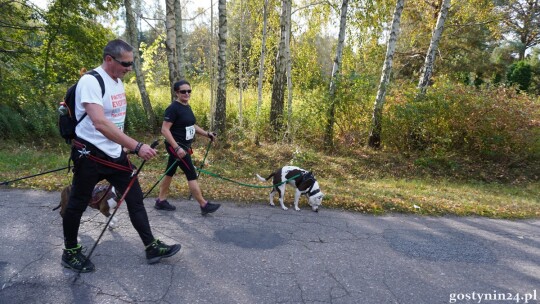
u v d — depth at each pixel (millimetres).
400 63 15961
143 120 11711
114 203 3621
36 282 2828
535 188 8047
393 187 7195
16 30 10398
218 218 4480
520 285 3340
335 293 2975
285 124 10047
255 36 12945
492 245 4258
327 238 4113
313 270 3334
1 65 10320
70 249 3000
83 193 2867
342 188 6500
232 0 12594
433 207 5516
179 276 3055
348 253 3756
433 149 9438
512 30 23219
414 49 15023
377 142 9812
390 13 11102
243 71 16938
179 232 3971
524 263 3814
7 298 2617
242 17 11344
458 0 11023
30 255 3240
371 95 9273
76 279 2902
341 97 9008
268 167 8086
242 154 8891
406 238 4289
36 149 8766
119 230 3881
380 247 3971
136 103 12430
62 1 9703
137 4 12156
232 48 15938
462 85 9508
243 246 3734
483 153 9445
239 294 2859
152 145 3066
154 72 17141
